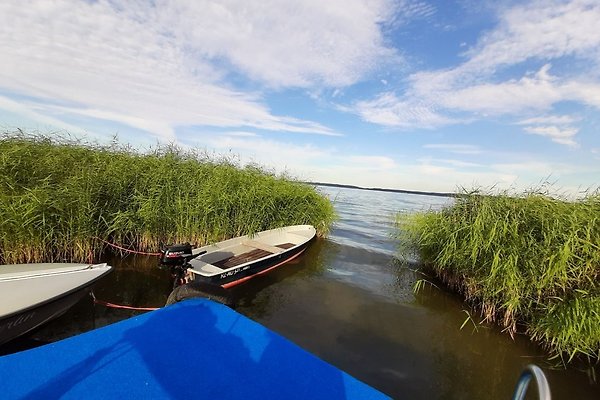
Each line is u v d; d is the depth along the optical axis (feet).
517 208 19.30
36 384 4.58
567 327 14.48
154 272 21.25
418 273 27.48
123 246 24.25
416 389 12.46
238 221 27.45
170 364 5.17
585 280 16.33
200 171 28.32
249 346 5.78
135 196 24.04
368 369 13.44
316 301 19.93
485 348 15.69
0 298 11.54
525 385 4.62
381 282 24.71
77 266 14.76
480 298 20.18
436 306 20.49
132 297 17.61
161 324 6.28
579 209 18.28
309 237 31.45
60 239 20.17
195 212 24.89
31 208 18.45
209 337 5.97
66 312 15.10
